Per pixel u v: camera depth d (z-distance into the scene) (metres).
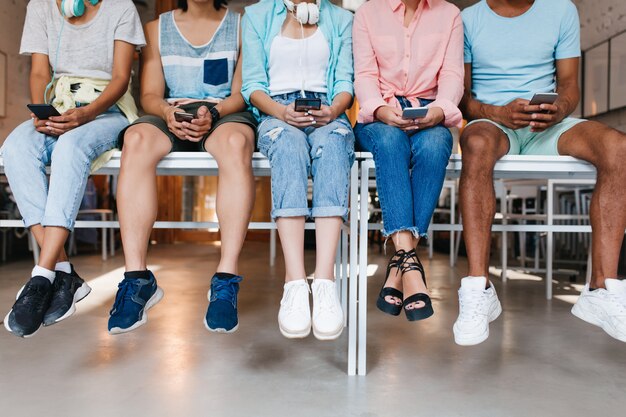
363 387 1.37
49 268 1.42
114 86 1.72
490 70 1.86
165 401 1.26
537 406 1.26
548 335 1.98
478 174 1.45
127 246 1.44
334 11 1.78
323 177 1.37
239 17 1.91
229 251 1.44
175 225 1.86
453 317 2.28
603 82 4.72
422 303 1.32
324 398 1.29
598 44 4.79
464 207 1.45
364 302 1.46
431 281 3.42
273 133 1.42
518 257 4.98
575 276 3.51
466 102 1.81
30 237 4.73
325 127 1.46
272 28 1.73
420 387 1.38
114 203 5.54
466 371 1.52
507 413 1.21
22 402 1.25
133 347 1.74
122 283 1.40
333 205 1.36
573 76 1.81
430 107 1.53
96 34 1.78
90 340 1.83
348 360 1.48
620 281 1.37
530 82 1.83
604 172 1.42
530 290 3.11
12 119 5.14
